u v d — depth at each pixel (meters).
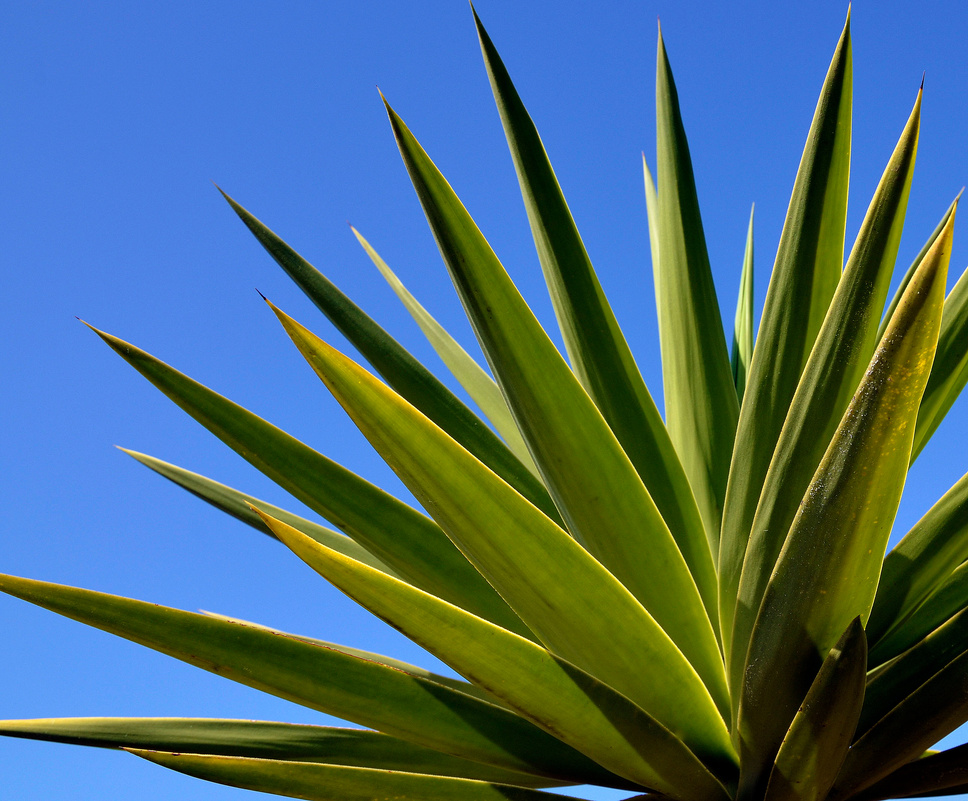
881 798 1.90
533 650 1.80
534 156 1.97
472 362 2.29
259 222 2.11
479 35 1.96
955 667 1.82
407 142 1.84
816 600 1.79
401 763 1.99
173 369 1.95
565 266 1.98
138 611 1.86
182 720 1.97
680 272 2.13
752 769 1.87
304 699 1.87
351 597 1.77
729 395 2.11
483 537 1.81
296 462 1.98
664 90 2.15
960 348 1.97
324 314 2.09
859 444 1.73
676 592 1.91
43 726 1.92
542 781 1.99
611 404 2.00
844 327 1.85
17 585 1.84
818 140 1.97
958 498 1.92
